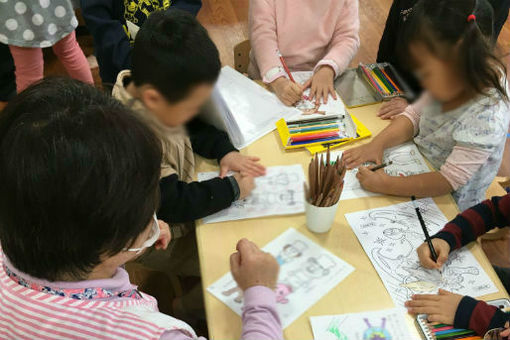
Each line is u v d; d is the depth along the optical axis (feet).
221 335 2.64
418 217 3.38
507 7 4.69
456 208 3.50
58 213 1.53
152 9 5.49
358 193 3.60
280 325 2.46
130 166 1.60
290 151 3.99
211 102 3.48
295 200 3.51
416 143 4.17
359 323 2.68
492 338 2.60
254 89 4.69
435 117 3.72
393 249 3.15
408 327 2.68
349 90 4.82
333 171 2.93
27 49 5.71
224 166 3.80
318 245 3.17
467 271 3.04
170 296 5.43
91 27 5.31
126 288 2.16
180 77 2.67
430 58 3.05
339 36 5.41
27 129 1.53
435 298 2.78
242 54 5.61
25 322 1.79
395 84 4.73
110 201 1.57
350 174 3.78
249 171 3.70
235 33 9.73
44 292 1.81
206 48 2.80
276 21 5.35
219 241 3.22
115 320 1.85
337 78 5.04
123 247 1.79
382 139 4.04
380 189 3.55
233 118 4.00
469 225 3.25
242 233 3.27
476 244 3.26
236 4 10.60
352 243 3.19
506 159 7.03
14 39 5.48
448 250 3.08
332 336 2.61
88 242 1.63
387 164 3.71
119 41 5.26
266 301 2.45
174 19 2.84
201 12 10.32
